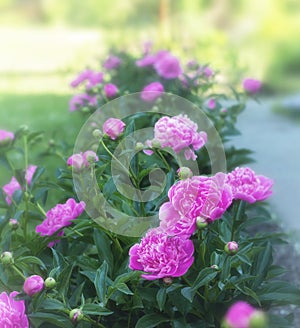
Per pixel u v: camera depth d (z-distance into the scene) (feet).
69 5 51.60
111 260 4.39
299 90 22.40
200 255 4.06
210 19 40.01
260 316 2.59
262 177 4.42
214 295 4.08
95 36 42.14
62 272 3.84
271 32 31.83
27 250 4.21
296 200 9.77
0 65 30.01
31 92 21.33
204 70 8.70
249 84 7.41
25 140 6.34
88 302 4.06
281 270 4.58
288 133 14.58
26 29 50.75
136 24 45.19
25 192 5.19
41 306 3.61
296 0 36.99
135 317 4.33
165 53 9.45
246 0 39.63
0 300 3.55
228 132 7.30
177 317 4.17
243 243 4.37
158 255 3.67
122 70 11.27
